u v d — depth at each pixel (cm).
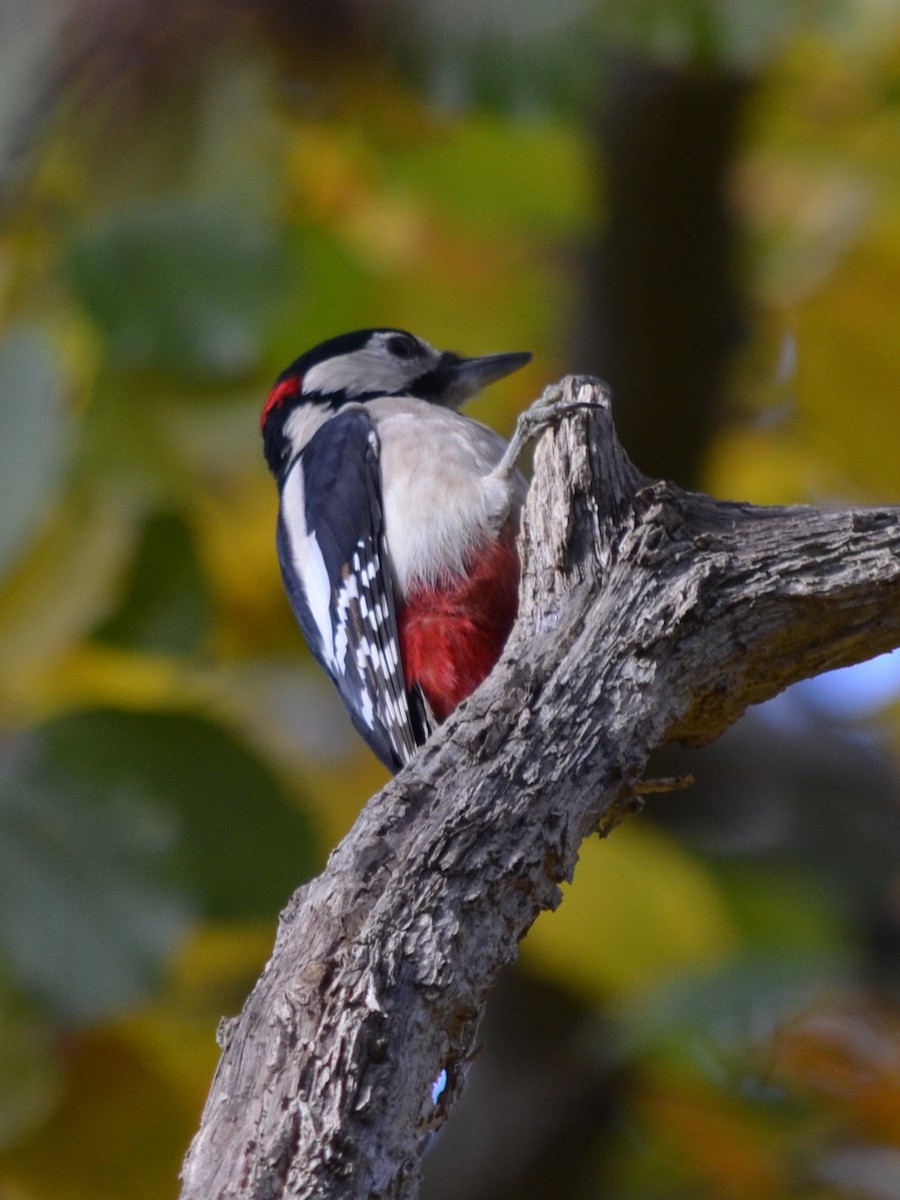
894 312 1037
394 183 1052
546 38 892
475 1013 461
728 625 541
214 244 894
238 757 819
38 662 815
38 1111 811
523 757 501
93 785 809
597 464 573
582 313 1097
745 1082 1039
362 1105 434
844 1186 1029
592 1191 1200
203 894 821
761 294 1080
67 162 930
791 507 580
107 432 877
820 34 935
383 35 909
